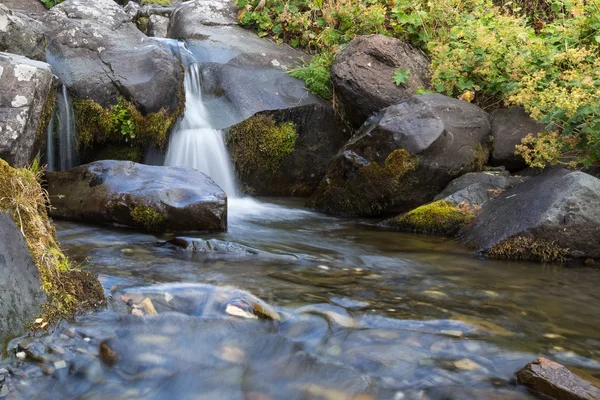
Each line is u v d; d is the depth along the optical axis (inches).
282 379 91.0
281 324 110.3
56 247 116.1
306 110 281.7
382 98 270.5
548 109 221.9
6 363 88.8
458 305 126.0
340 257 168.1
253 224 215.9
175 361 95.0
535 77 231.1
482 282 146.9
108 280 126.6
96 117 243.4
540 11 333.7
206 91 285.3
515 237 175.3
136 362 93.8
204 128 269.7
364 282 141.3
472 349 102.4
